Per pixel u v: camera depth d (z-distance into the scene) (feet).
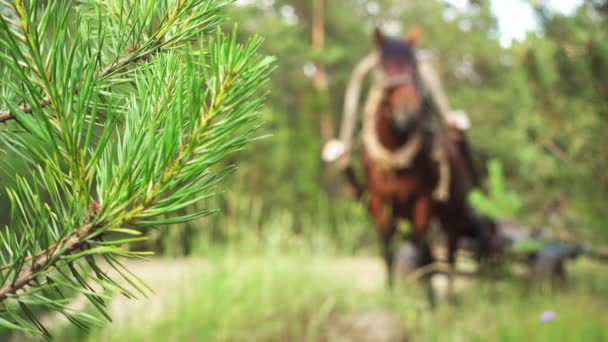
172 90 2.42
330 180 46.24
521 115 11.18
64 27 2.15
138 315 12.14
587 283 21.24
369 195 19.99
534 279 19.22
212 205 17.17
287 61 72.79
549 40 9.86
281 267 17.01
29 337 7.67
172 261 15.78
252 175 41.27
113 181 2.21
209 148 2.21
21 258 2.17
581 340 13.76
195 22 2.53
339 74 86.22
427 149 18.28
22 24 2.02
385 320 15.44
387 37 18.10
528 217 10.39
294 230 41.14
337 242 24.04
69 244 2.19
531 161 11.19
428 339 14.98
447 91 94.07
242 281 15.21
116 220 2.19
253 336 13.57
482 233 20.10
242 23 46.70
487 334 15.14
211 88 2.20
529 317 16.08
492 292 19.22
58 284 2.20
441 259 21.09
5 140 2.19
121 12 2.53
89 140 2.14
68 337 9.00
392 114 17.62
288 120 72.90
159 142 2.20
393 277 19.81
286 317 15.07
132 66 2.50
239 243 17.99
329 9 90.02
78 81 2.18
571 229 10.27
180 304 13.14
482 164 21.42
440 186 18.21
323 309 15.37
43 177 2.23
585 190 10.30
